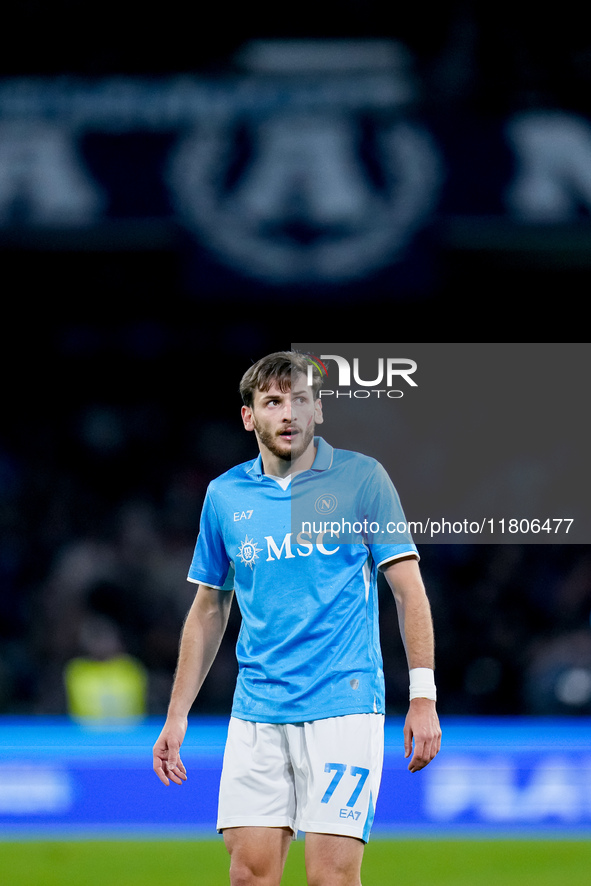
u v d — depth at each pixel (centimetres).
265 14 4644
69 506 5025
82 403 5472
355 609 1213
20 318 5206
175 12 4769
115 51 4803
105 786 2180
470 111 4134
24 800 2169
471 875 1858
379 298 4756
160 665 3691
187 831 2162
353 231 4084
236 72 4375
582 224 4062
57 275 4950
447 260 4419
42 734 2469
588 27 4497
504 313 5050
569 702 3098
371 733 1174
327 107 4156
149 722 2783
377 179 4094
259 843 1174
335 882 1131
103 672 3053
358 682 1185
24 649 3678
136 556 4038
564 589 4156
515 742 2259
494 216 4059
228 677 3484
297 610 1205
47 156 4116
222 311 5216
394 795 2162
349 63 4350
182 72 4741
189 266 4122
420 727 1141
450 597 4250
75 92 4175
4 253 4766
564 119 4119
